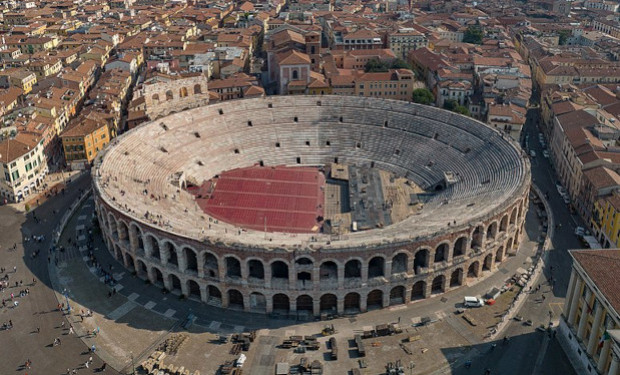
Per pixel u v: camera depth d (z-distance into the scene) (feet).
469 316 354.95
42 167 544.21
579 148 512.22
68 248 432.25
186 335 342.23
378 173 537.65
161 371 312.71
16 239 446.19
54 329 348.38
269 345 334.03
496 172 462.60
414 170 535.19
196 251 354.54
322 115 597.52
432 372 312.29
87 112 628.28
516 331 342.03
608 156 488.44
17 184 506.07
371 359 322.34
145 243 376.27
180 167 521.24
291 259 341.82
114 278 395.75
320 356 324.80
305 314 361.30
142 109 627.46
